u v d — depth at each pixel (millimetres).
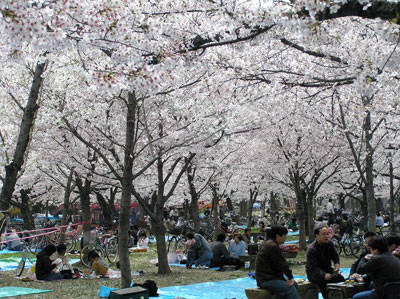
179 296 8641
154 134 12086
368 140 10406
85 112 10102
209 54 7832
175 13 6648
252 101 10180
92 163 12836
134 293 6855
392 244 7164
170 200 30969
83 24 5012
